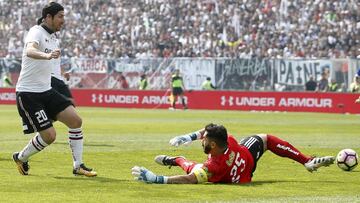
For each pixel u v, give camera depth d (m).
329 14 130.62
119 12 144.00
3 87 125.88
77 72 123.38
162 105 118.62
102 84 122.44
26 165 30.98
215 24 135.88
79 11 145.88
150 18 141.38
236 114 99.12
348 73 107.12
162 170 33.47
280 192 26.47
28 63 30.39
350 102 106.31
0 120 77.00
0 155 39.28
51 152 41.22
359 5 130.50
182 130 63.72
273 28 132.62
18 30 145.88
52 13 30.52
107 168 34.28
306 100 109.31
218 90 114.75
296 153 29.75
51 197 24.72
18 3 148.75
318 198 25.11
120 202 23.84
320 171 33.38
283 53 127.06
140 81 120.12
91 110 109.19
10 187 27.05
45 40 30.45
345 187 28.12
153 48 136.12
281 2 134.88
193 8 140.00
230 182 28.36
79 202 23.73
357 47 123.62
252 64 112.62
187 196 25.14
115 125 70.38
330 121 82.38
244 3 137.50
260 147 29.20
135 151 42.84
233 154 28.09
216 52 130.50
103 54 137.88
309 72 109.25
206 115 95.06
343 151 33.31
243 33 133.50
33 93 30.48
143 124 72.50
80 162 30.84
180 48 134.50
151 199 24.48
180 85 115.12
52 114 30.84
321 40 126.75
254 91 112.19
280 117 91.50
